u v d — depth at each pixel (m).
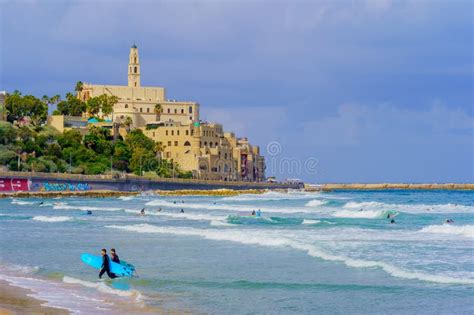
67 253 84.62
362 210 166.50
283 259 76.00
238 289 59.78
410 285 59.44
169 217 151.75
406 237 95.31
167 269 70.81
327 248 83.50
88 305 53.09
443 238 93.25
